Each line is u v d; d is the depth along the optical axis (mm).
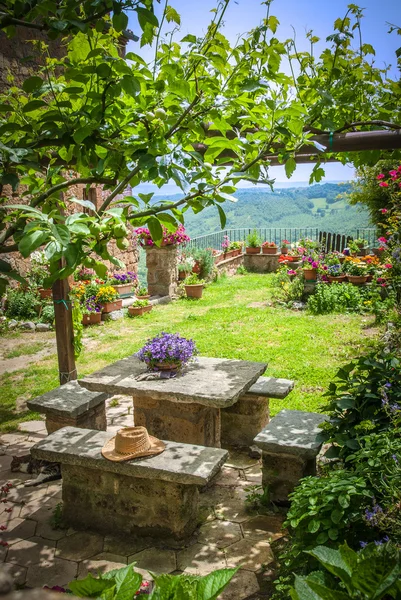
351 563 1249
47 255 1894
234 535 3932
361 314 10875
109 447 4004
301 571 2799
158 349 4711
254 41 2908
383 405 3320
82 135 2318
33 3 2109
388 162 12828
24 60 2609
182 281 13586
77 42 2516
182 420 4832
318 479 3195
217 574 1076
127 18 2135
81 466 4008
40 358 8695
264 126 3031
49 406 4938
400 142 3566
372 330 9516
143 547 3826
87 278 11531
